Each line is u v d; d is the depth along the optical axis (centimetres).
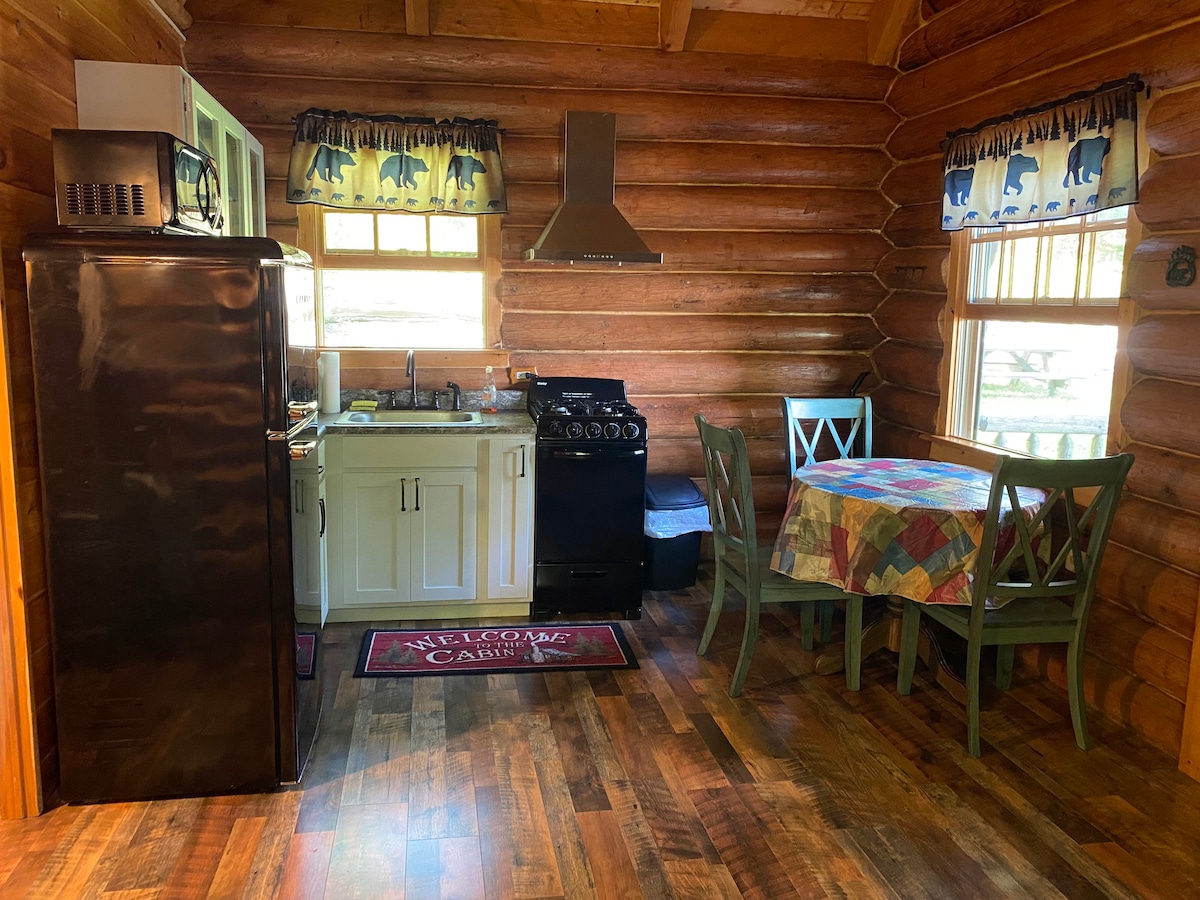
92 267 244
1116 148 318
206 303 249
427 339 470
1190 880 239
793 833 257
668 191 462
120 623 260
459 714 325
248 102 414
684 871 239
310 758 293
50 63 263
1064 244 374
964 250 427
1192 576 299
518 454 405
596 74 441
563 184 438
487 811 265
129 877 233
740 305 483
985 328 427
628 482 414
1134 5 312
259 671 268
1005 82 385
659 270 471
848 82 466
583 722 321
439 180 428
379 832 254
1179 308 304
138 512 256
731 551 378
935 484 348
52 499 252
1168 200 299
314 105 420
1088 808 272
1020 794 279
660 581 464
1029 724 325
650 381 482
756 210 470
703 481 496
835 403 442
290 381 265
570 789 277
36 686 257
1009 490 287
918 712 333
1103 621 335
